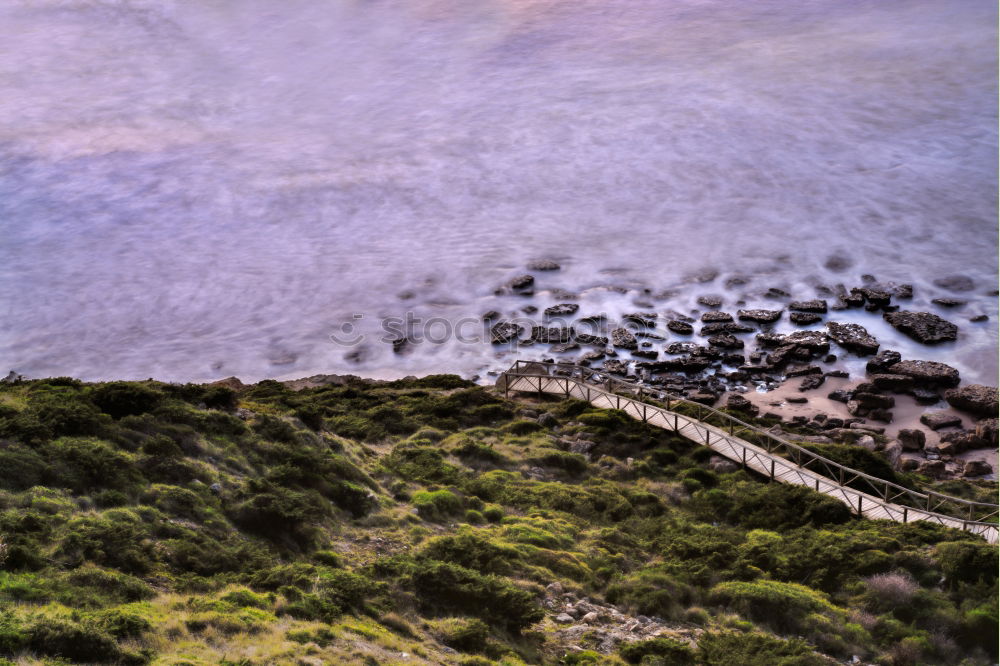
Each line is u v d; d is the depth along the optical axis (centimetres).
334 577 1834
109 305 6875
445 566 1959
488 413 3916
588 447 3472
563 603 2038
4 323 6581
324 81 12538
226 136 10669
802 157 9331
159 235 8144
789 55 12531
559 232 7912
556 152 9800
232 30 14450
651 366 5456
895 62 11912
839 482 3050
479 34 14050
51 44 13888
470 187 9006
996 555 2200
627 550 2495
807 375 5341
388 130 10731
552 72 12469
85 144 10256
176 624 1495
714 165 9256
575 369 5478
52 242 7994
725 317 6106
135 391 2667
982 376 5338
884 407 4922
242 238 8075
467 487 2897
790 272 6938
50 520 1809
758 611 2058
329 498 2445
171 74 12850
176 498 2080
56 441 2180
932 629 1983
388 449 3381
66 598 1512
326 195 8919
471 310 6569
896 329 5912
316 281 7194
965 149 9250
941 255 7125
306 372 5847
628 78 12050
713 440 3444
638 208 8356
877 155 9256
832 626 1972
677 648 1761
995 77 11100
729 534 2583
